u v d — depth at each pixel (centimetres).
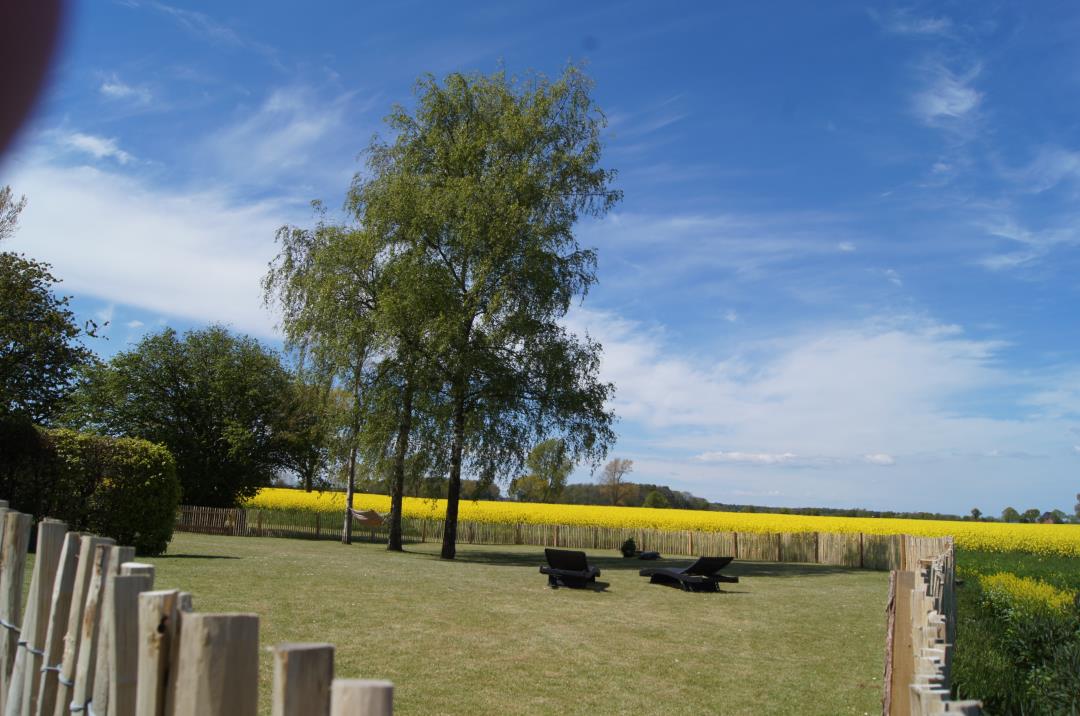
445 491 2909
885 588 2009
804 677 871
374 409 2602
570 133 2789
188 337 4500
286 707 152
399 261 2580
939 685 375
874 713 732
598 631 1060
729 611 1380
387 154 2805
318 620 922
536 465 2808
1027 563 2322
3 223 2353
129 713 224
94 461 1541
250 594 1041
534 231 2591
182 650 182
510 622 1058
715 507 8838
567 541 3856
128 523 1541
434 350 2495
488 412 2630
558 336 2734
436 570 1767
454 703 659
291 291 2983
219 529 3684
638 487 9081
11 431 1506
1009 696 781
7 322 2364
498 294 2545
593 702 704
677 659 918
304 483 4659
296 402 4406
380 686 144
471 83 2814
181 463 4266
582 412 2736
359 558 2008
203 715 175
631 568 2370
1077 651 767
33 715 314
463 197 2536
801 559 3306
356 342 2655
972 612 1221
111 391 4225
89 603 269
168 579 1098
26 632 326
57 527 331
